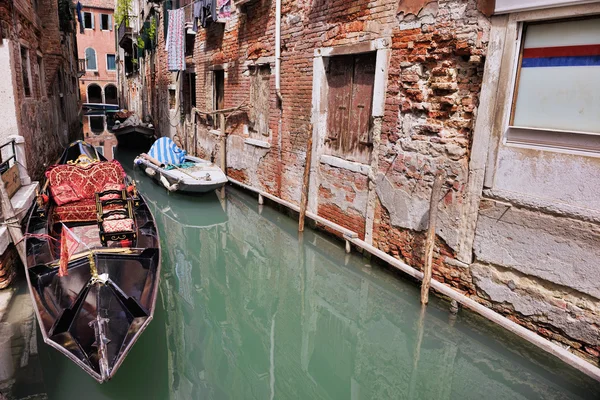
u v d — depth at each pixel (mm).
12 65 7074
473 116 4266
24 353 4012
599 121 3406
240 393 3893
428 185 4777
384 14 5195
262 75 8555
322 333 4945
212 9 9617
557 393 3574
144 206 6305
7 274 4996
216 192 10023
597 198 3373
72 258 4238
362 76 5836
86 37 36031
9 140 6496
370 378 4141
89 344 3225
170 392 3754
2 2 6840
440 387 3902
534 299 3842
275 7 7555
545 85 3705
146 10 18750
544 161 3684
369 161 5844
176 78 14031
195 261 6785
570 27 3490
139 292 3965
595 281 3416
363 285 5578
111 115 28344
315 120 6738
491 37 3990
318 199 6914
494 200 4098
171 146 10875
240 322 5113
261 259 6758
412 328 4617
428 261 4492
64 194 5859
